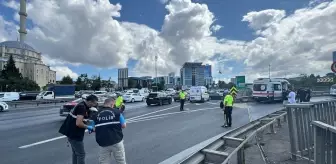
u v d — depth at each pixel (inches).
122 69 3203.7
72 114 168.1
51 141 307.1
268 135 292.8
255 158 198.2
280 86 981.8
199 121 487.5
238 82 1262.3
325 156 133.7
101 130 150.4
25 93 1625.2
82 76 3909.9
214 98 1357.0
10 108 981.8
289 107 193.5
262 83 968.3
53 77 5590.6
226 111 418.3
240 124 442.9
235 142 182.5
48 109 915.4
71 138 167.3
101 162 153.2
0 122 523.2
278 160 190.5
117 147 151.2
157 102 965.8
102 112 153.6
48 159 227.0
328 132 130.7
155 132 363.9
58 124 472.7
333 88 1471.5
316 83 2155.5
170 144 284.4
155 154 240.5
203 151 152.9
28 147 273.9
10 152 252.1
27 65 4451.3
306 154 191.6
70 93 1761.8
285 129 333.7
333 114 228.4
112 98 161.6
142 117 563.5
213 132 362.3
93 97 173.5
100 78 3966.5
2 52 4320.9
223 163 124.6
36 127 434.3
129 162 213.9
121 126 155.8
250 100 1069.1
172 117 559.5
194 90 1133.1
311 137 195.3
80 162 169.6
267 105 878.4
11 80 2807.6
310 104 187.6
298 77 2588.6
